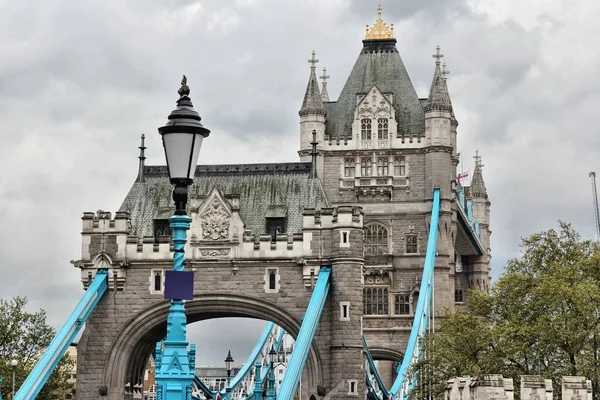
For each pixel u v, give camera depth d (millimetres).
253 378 123812
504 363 83750
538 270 93312
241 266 99375
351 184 135000
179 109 29531
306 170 108688
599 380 76688
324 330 97500
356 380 96312
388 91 137500
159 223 106500
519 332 81625
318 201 106062
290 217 105062
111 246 100562
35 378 86062
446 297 131875
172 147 28703
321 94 150125
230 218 100188
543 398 59500
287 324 98250
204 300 99188
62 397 124562
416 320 116688
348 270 97562
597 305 81062
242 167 109625
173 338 29656
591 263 88812
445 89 135500
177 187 29328
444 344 89750
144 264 100188
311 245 98625
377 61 141375
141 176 110438
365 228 133625
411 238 133000
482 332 85125
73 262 101000
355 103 138375
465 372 85625
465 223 144000
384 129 135500
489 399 64500
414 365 92125
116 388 99000
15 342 117312
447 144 133750
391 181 133625
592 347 80562
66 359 133750
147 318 99500
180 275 29594
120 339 99438
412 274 132125
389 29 143125
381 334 130250
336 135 137000
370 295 131875
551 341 79938
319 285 96250
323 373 97000
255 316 99438
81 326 95250
